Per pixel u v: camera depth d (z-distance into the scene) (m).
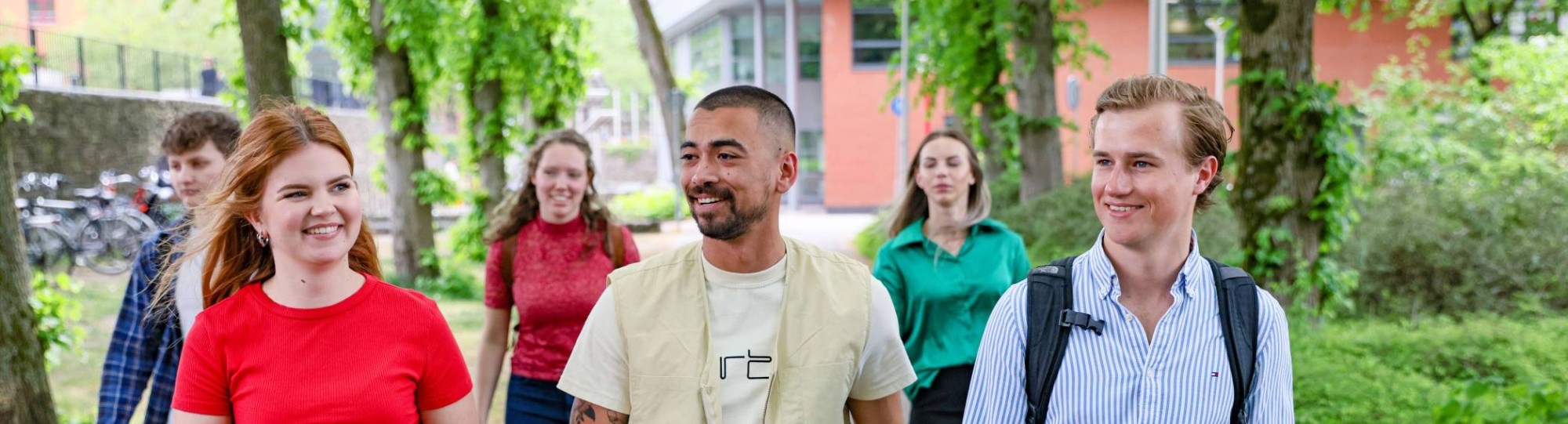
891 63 16.81
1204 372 2.20
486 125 14.98
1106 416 2.22
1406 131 13.54
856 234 23.19
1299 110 7.34
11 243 4.18
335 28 14.14
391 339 2.50
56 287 11.62
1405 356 7.11
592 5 15.36
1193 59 29.03
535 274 4.29
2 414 4.09
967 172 4.36
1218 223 10.24
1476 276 9.84
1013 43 14.45
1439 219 10.27
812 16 33.97
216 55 40.09
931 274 4.29
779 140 2.49
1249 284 2.28
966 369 4.20
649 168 51.94
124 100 20.23
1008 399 2.31
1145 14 28.77
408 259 14.10
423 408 2.59
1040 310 2.29
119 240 15.82
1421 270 10.03
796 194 34.22
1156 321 2.25
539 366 4.24
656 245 20.81
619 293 2.60
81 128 18.95
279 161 2.37
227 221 2.53
